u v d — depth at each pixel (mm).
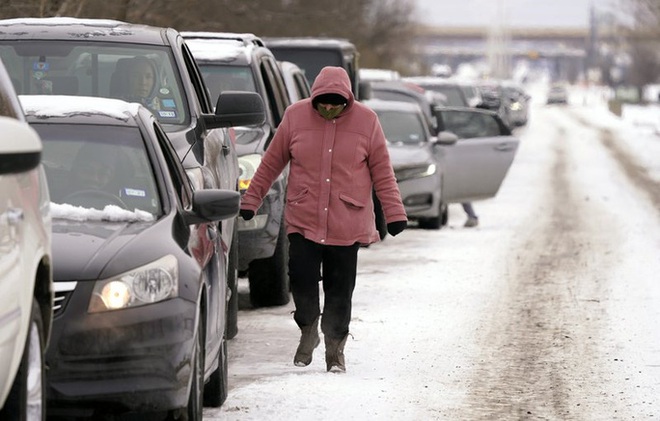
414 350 26062
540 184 81312
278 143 23719
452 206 64875
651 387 23141
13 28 25547
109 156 19062
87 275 16500
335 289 23656
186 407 17219
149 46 25219
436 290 34562
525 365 24875
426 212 50812
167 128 23922
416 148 51250
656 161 107875
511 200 68625
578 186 79750
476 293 34125
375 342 26859
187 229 18562
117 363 16281
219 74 33000
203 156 23375
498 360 25281
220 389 20781
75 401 16156
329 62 54812
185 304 16922
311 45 54781
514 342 27188
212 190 18953
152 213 18484
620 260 41969
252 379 23156
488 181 54219
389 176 23594
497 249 44969
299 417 20375
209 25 65125
